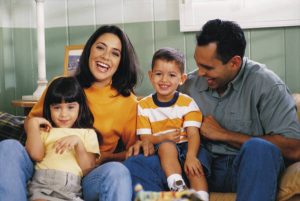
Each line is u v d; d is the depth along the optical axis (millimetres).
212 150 1797
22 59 2760
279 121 1678
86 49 1928
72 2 2730
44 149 1701
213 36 1679
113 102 1892
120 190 1528
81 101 1795
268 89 1727
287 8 2406
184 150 1758
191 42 2574
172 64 1779
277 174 1489
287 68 2453
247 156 1473
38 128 1694
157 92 1828
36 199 1562
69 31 2746
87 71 1922
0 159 1487
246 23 2469
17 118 2031
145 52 2645
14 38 2732
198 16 2533
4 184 1442
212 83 1758
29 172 1625
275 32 2455
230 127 1789
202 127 1777
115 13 2680
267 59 2477
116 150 1971
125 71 1949
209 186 1796
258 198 1443
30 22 2766
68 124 1766
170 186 1610
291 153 1648
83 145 1686
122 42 1935
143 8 2635
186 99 1825
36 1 2496
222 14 2500
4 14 2682
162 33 2617
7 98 2711
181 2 2541
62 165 1652
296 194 1514
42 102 1869
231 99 1793
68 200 1573
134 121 1902
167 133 1775
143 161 1694
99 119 1870
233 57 1700
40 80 2514
